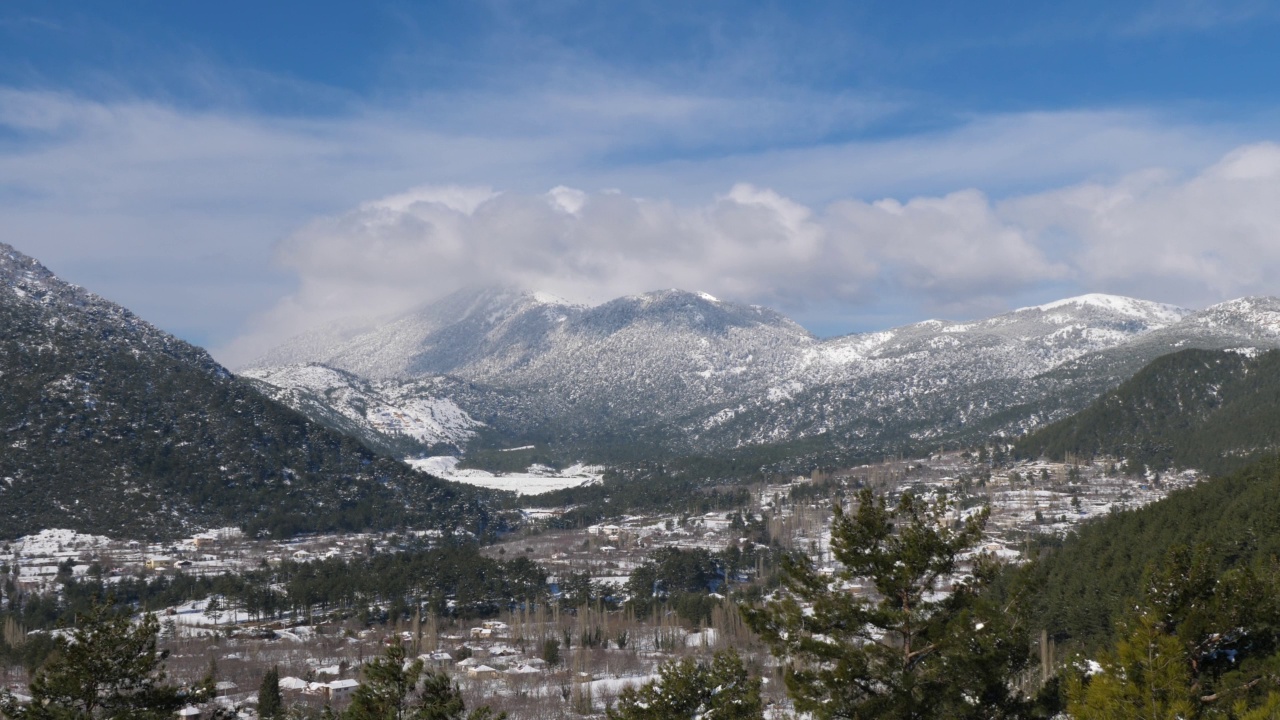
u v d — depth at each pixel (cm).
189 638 17662
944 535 4969
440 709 5884
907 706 4647
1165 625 4334
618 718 6944
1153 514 17088
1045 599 15162
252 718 11950
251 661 16000
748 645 15775
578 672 15262
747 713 6138
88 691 5144
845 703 4866
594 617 19050
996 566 5053
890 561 4894
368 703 5866
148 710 5181
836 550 5047
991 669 4634
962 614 4647
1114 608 12088
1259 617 4216
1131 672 4066
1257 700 3812
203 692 5631
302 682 14438
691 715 6431
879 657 4884
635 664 16088
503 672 15338
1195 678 4241
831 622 5003
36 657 14412
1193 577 4391
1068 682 4491
